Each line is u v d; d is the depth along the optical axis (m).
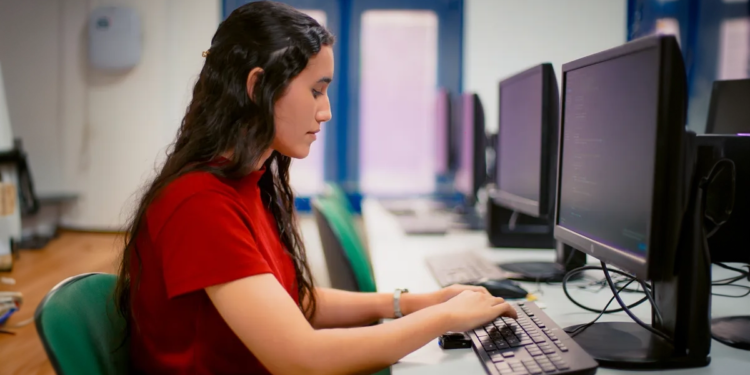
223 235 0.88
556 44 4.90
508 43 4.92
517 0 4.88
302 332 0.87
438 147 3.90
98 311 0.96
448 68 5.06
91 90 5.26
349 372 0.88
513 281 1.56
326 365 0.87
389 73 5.09
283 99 0.96
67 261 4.33
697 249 0.91
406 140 5.14
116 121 5.24
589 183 1.10
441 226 2.60
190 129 0.99
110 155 5.29
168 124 5.19
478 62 4.95
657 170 0.83
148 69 5.15
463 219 2.87
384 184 5.18
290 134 0.99
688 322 0.92
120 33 5.06
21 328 2.90
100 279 1.03
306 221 4.65
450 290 1.23
